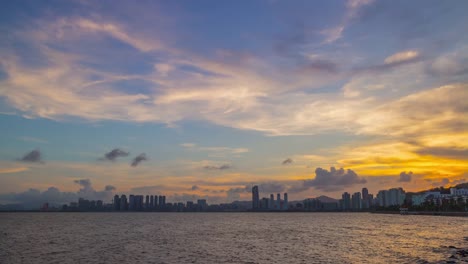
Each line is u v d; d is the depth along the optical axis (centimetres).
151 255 8738
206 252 9281
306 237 13862
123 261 7875
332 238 13300
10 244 11356
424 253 8894
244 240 12656
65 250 9738
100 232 17000
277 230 18412
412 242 11588
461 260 7400
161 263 7625
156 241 12294
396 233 15588
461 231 16638
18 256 8625
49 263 7644
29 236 14638
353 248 10031
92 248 10194
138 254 8919
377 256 8456
